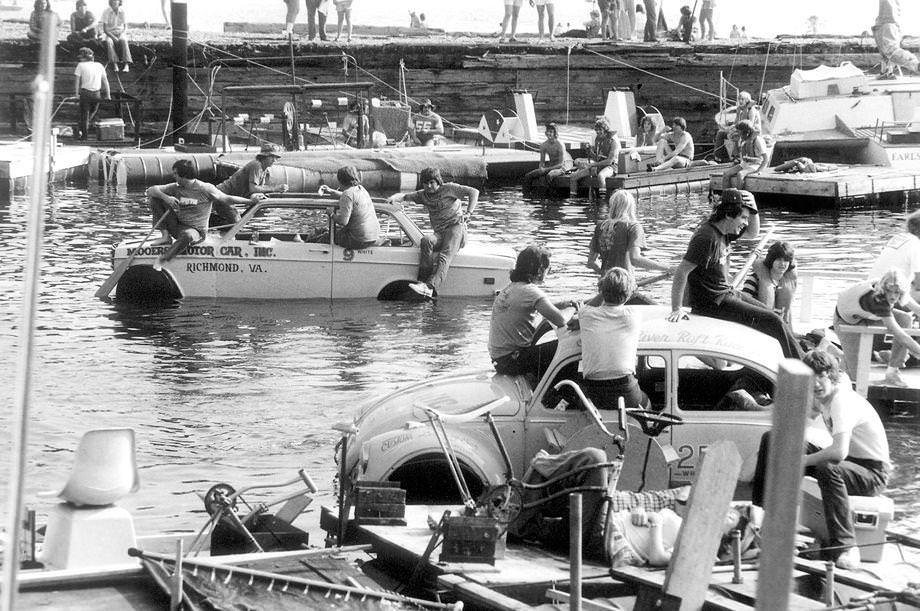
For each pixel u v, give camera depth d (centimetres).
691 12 5609
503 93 4888
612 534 810
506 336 1116
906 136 3956
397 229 2178
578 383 1042
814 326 1611
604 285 1020
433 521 865
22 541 785
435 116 4356
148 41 4478
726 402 1048
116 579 651
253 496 1092
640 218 3109
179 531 974
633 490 914
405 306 1989
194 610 612
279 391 1454
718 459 689
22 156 3384
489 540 803
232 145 4078
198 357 1620
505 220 3064
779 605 401
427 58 4809
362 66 4741
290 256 2016
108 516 722
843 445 881
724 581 777
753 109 4025
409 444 1004
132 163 3591
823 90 3991
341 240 2028
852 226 3047
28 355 362
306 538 870
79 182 3631
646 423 931
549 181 3647
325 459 1210
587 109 5003
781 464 398
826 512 888
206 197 2016
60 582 638
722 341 1047
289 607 648
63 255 2386
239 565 745
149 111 4488
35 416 1320
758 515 842
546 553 848
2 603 375
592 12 5869
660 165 3678
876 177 3453
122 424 1305
